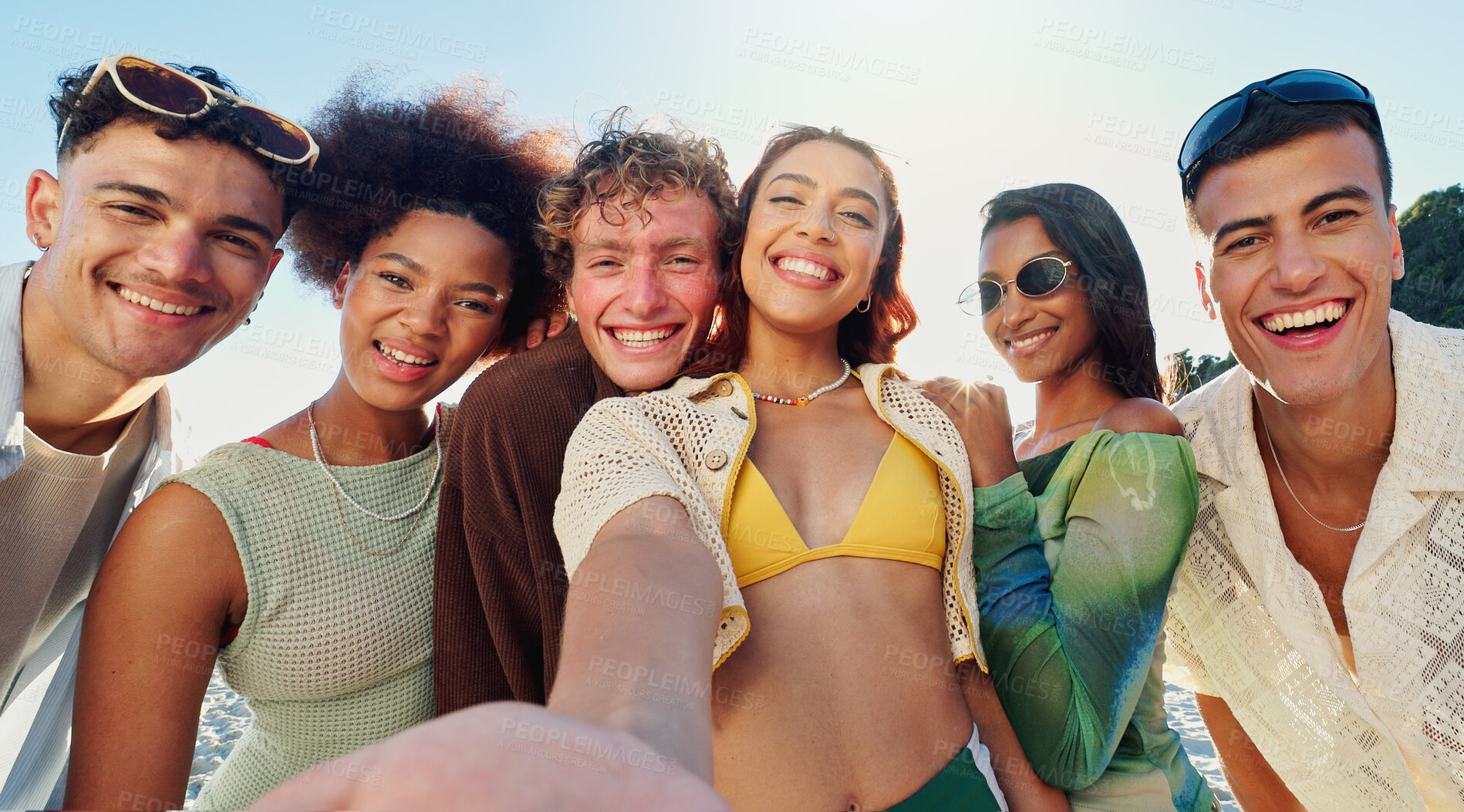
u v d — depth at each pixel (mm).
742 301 666
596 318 662
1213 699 905
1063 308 697
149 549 665
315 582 702
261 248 747
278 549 691
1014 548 584
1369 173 683
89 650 654
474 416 685
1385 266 683
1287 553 756
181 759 656
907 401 599
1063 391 735
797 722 481
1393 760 728
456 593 683
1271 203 688
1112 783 579
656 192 646
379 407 755
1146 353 716
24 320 712
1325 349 693
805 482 547
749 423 547
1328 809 796
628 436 508
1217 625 823
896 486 549
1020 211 713
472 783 121
